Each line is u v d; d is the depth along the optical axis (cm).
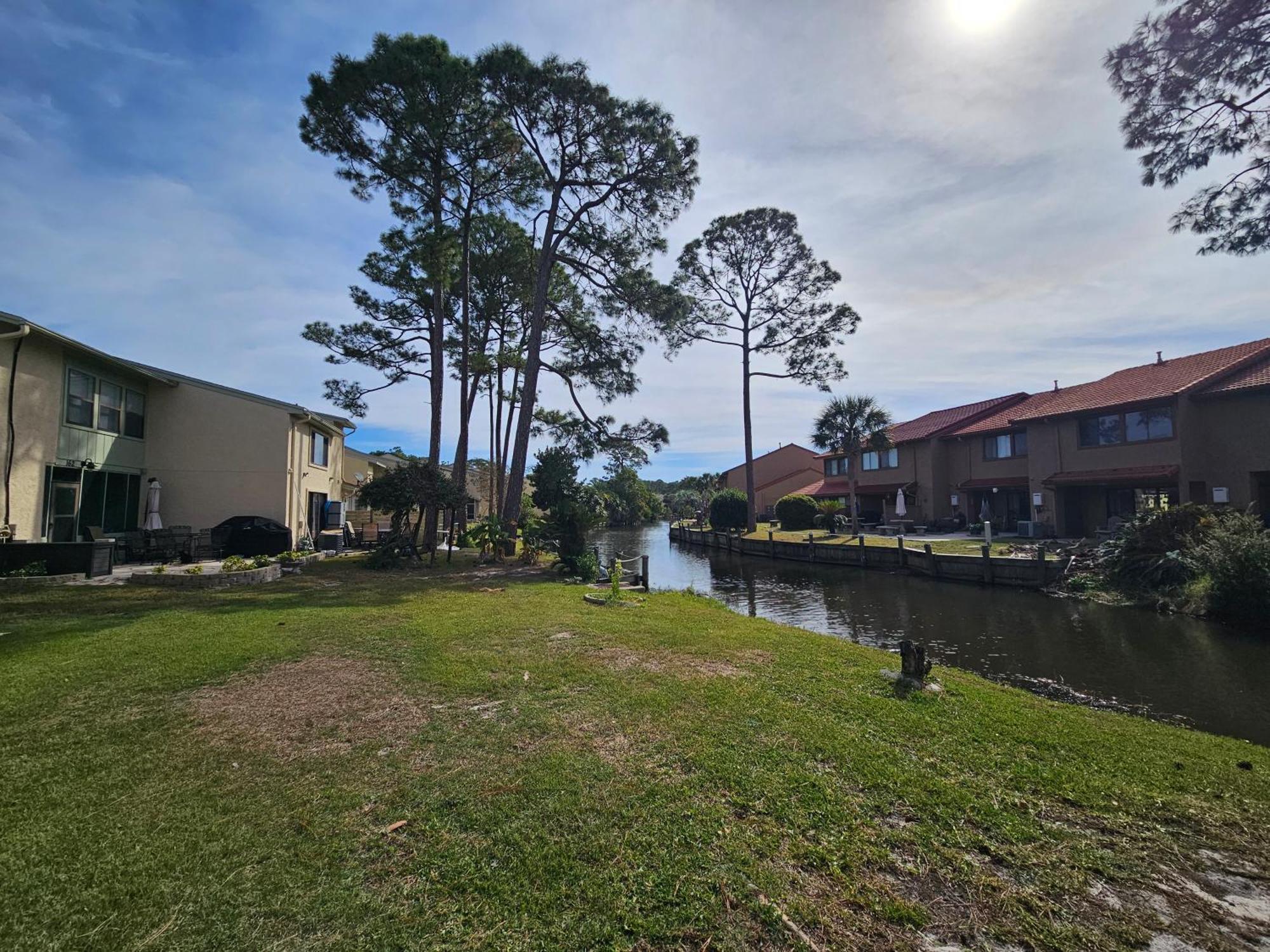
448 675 502
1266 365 1755
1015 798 308
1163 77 733
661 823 276
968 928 214
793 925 214
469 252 1962
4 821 270
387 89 1447
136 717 400
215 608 796
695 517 5541
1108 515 2091
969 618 1238
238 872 238
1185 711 662
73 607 789
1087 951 204
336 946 201
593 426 1917
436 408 1739
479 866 245
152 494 1504
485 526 1600
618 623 749
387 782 314
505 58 1525
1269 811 303
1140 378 2150
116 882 230
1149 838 275
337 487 2258
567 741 367
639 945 204
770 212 2950
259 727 385
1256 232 736
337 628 678
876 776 325
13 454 1157
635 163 1742
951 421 3162
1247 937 211
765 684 495
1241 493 1712
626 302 1923
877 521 3438
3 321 1110
